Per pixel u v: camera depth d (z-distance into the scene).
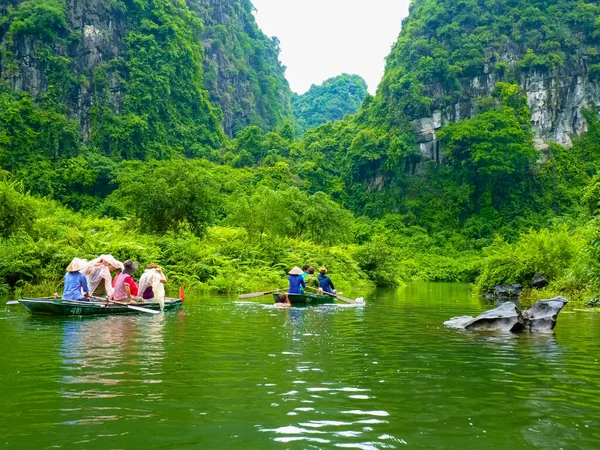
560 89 71.38
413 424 3.43
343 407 3.79
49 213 25.50
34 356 5.57
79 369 4.94
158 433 3.21
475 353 5.98
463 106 71.56
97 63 73.25
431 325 8.70
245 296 12.91
